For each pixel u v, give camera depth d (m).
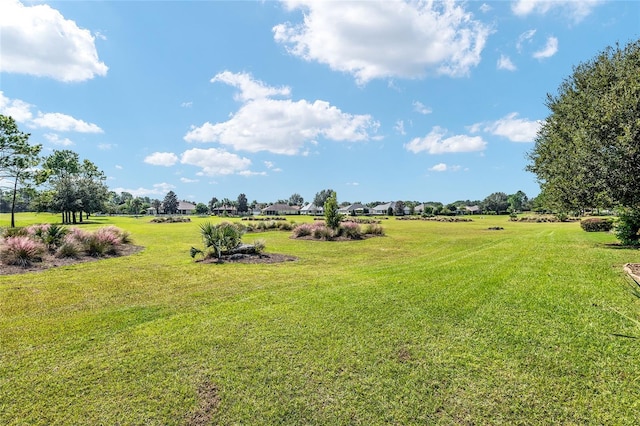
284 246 15.98
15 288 7.25
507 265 8.47
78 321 5.11
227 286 7.39
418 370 3.51
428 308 5.30
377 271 8.86
